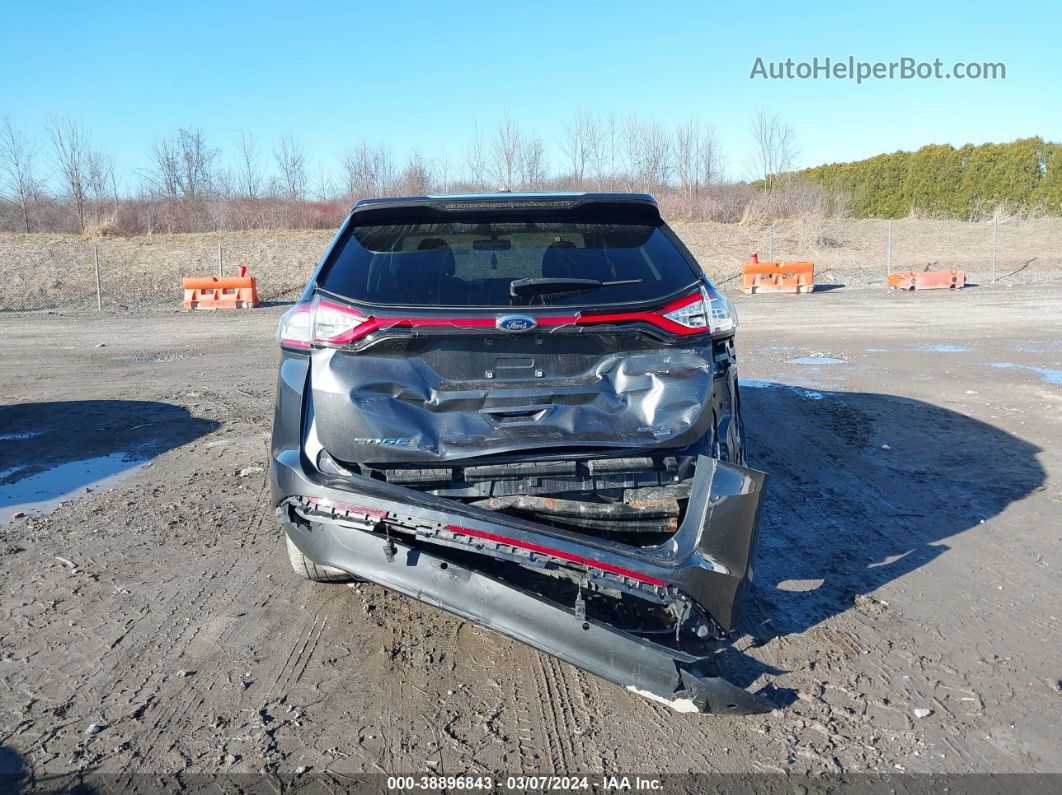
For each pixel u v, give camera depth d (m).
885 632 3.62
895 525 4.86
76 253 25.53
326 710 3.10
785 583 4.11
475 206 3.41
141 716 3.05
